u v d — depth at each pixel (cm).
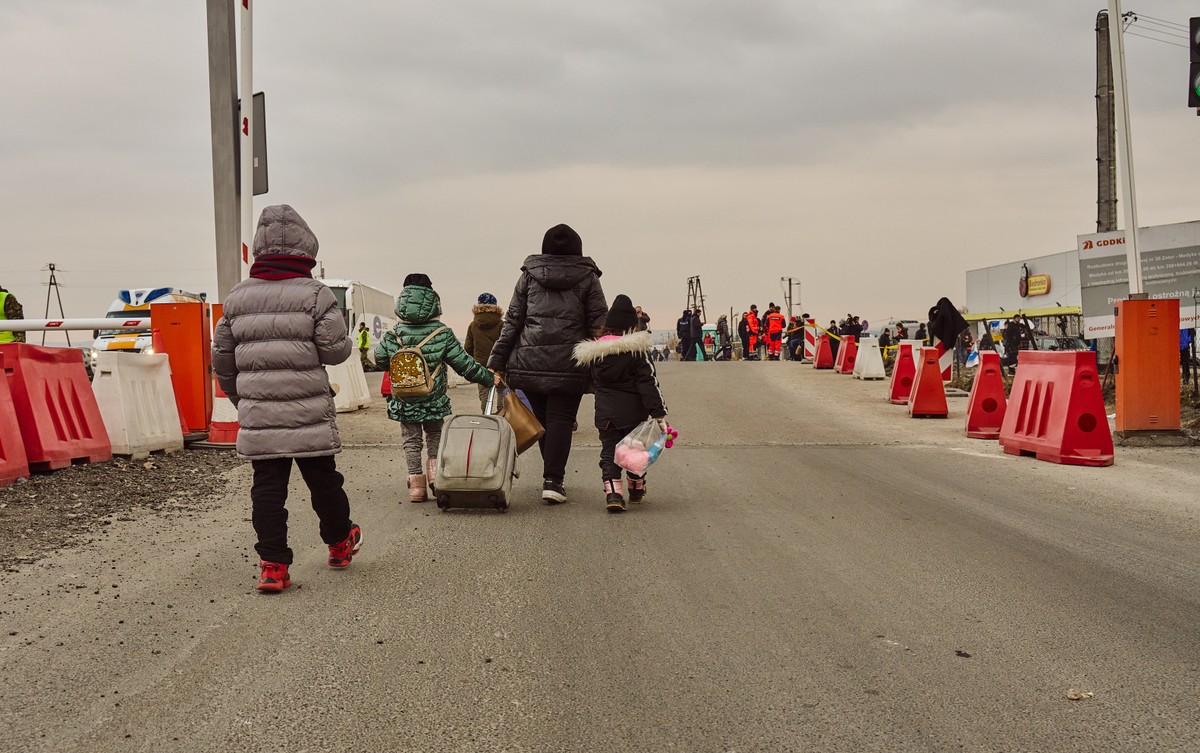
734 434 1331
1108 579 568
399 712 372
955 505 810
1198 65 1312
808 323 3328
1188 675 409
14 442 820
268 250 558
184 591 542
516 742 345
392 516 770
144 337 2422
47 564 593
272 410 538
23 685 399
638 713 371
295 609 508
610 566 602
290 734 351
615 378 792
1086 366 1041
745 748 339
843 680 404
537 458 1122
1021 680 404
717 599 527
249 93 1152
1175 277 1531
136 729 355
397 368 812
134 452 965
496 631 471
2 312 1252
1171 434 1170
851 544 663
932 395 1536
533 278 822
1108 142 2009
